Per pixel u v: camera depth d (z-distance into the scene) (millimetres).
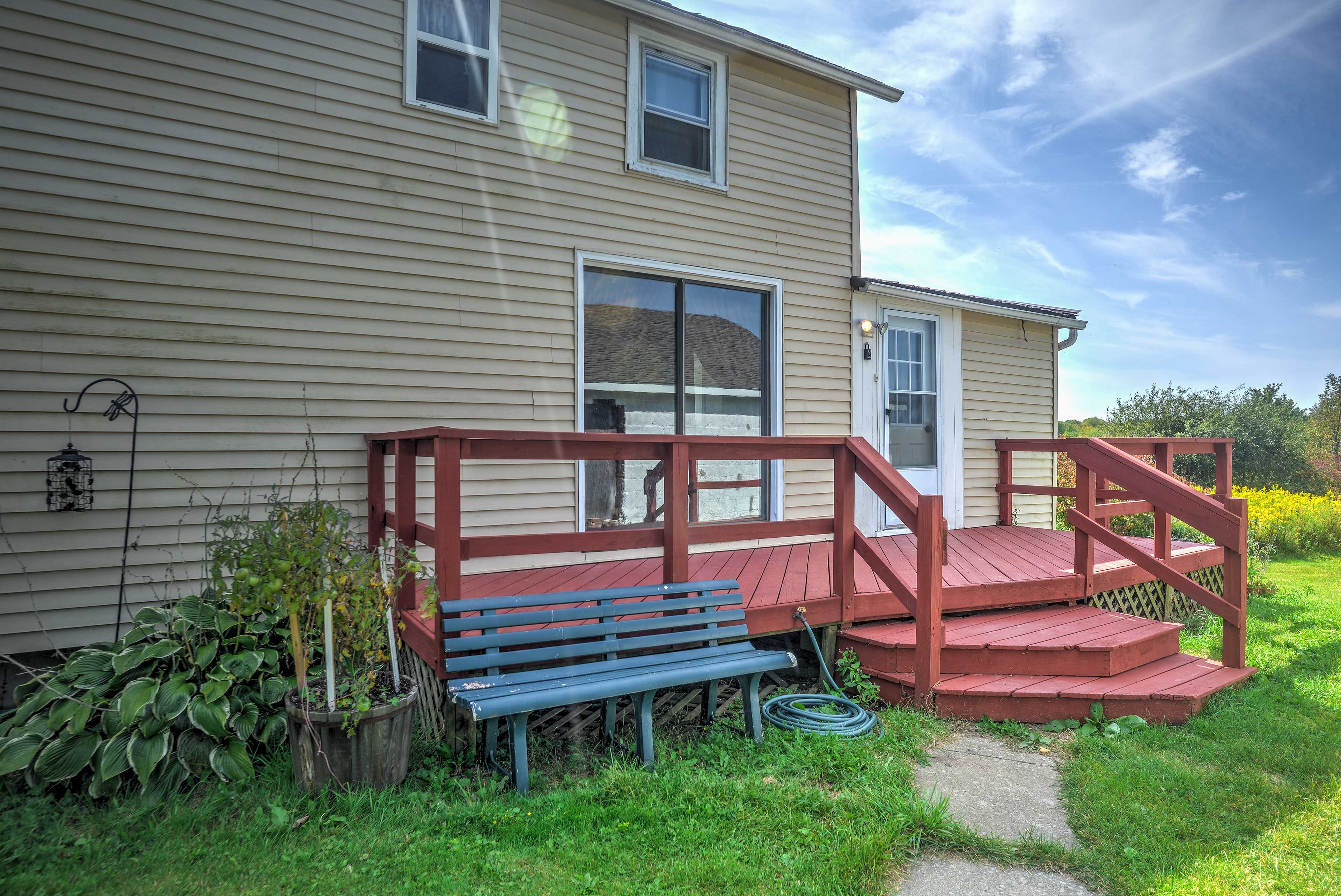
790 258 6715
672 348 6129
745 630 3895
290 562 2822
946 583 4926
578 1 5652
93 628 4008
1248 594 7828
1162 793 3086
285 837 2592
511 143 5340
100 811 2838
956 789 3146
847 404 7078
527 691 2980
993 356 8398
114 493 4062
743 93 6484
